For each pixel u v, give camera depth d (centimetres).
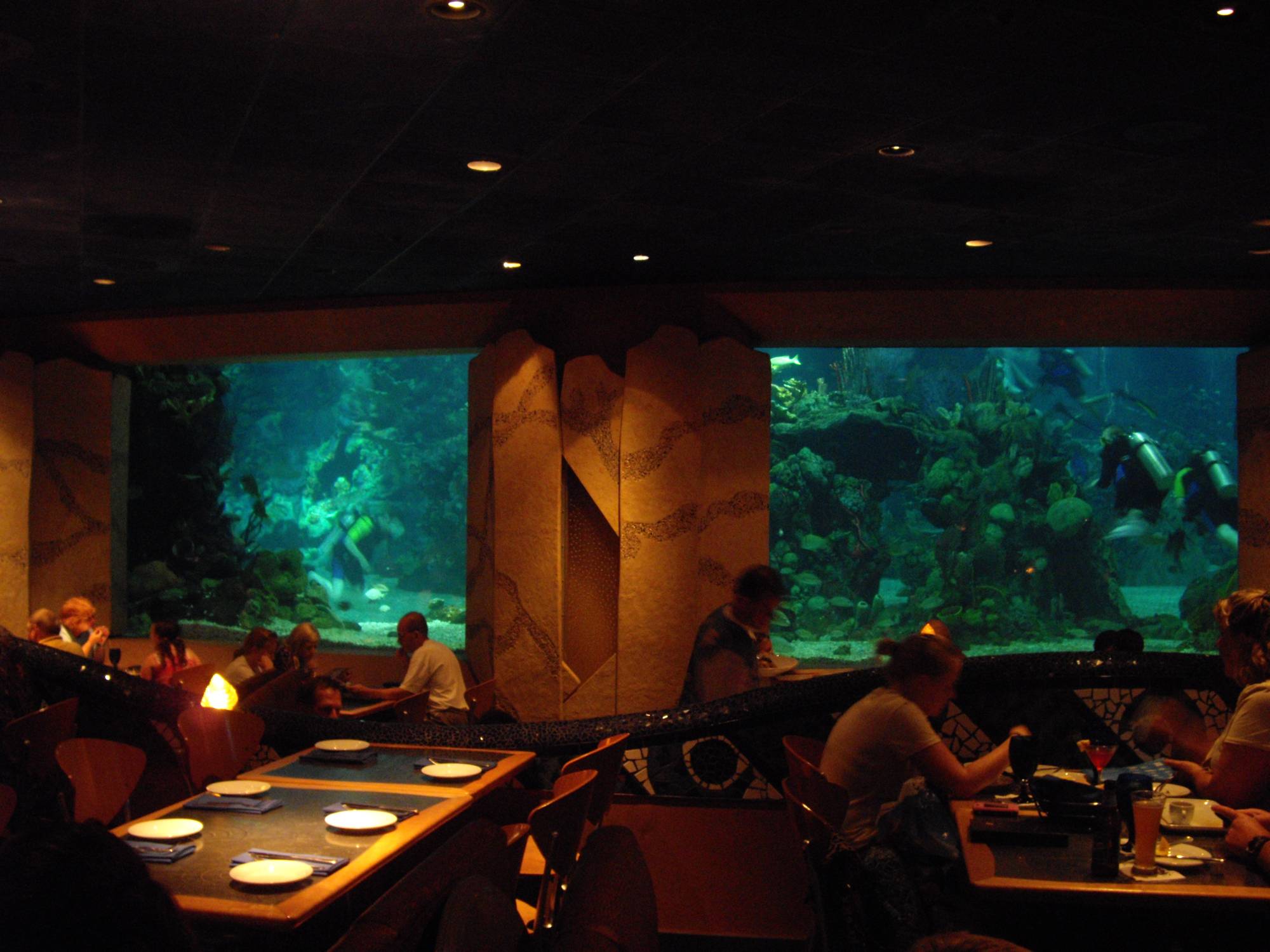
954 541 2567
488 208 769
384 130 603
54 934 113
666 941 426
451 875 246
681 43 481
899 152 637
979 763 351
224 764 427
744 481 977
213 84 534
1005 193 722
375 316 1092
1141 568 3538
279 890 272
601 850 211
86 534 1189
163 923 120
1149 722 420
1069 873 289
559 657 971
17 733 431
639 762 439
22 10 451
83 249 901
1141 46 479
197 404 1888
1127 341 1027
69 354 1195
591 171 681
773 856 429
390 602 3609
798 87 533
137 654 1238
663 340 979
